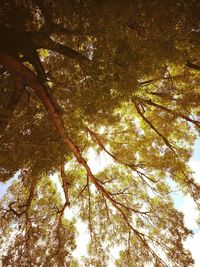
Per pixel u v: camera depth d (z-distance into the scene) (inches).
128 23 272.5
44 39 322.3
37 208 518.9
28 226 494.6
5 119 351.6
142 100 468.1
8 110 351.9
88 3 269.1
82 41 310.0
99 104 328.5
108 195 473.7
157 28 277.4
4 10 311.1
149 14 268.2
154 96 505.7
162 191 505.0
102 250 518.3
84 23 287.0
